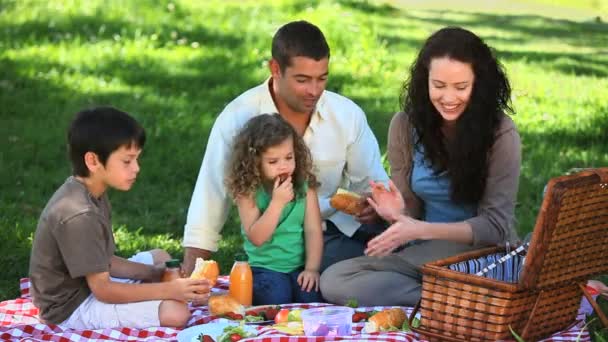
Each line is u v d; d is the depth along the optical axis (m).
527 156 11.80
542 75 15.98
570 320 6.51
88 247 6.47
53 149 11.98
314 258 7.20
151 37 16.31
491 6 22.36
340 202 7.22
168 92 14.23
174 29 16.94
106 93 14.05
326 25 17.08
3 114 13.16
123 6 17.58
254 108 7.43
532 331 6.19
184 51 16.03
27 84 14.26
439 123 6.87
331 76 15.00
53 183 10.93
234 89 14.46
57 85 14.28
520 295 6.00
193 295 6.57
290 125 7.04
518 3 22.95
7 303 7.07
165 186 11.05
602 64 17.00
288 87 7.10
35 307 6.85
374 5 20.22
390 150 7.28
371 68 15.58
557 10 22.41
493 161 6.78
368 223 7.29
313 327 6.15
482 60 6.57
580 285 6.26
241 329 6.16
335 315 6.20
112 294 6.55
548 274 6.02
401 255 7.10
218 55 15.91
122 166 6.54
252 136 6.93
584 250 6.19
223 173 7.32
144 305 6.58
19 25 16.50
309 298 7.12
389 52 16.70
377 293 7.02
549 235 5.82
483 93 6.60
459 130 6.70
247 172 6.96
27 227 9.20
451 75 6.51
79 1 17.66
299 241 7.25
